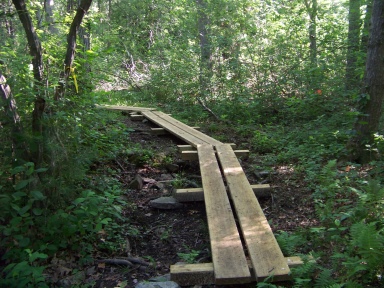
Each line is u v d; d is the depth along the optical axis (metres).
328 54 10.75
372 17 6.35
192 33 14.30
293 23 11.34
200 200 5.54
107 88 14.22
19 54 5.16
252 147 8.08
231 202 5.37
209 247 4.44
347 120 8.35
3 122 4.32
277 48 11.53
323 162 6.70
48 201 4.38
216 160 6.20
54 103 4.88
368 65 6.39
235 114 10.91
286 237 4.18
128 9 16.73
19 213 3.87
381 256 3.32
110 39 14.64
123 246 4.57
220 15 12.40
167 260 4.33
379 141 6.23
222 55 12.53
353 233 3.61
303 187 5.69
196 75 12.52
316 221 4.69
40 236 4.23
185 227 5.02
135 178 6.19
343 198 5.07
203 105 11.48
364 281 3.29
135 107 11.11
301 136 8.11
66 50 5.43
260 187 5.54
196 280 3.60
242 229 4.13
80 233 4.54
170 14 16.44
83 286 3.81
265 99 11.09
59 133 4.84
